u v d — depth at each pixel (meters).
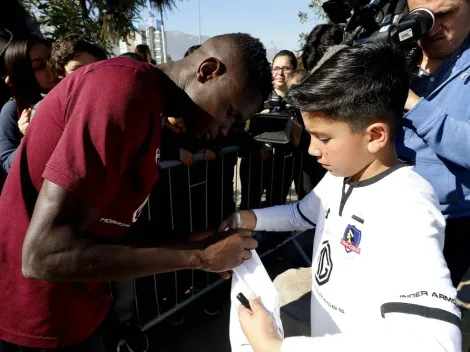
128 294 2.20
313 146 1.14
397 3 1.77
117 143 1.03
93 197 1.03
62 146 1.01
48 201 0.99
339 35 2.60
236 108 1.26
